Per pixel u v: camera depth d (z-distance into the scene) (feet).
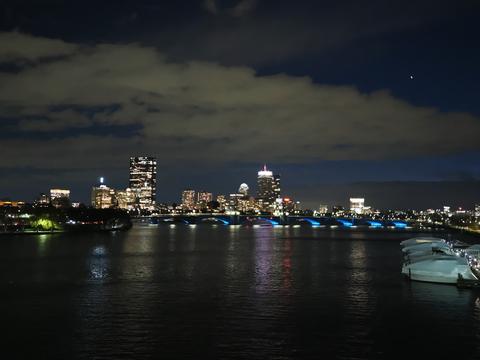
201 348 208.13
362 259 594.65
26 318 256.73
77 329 235.61
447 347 211.61
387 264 531.50
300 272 449.89
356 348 209.56
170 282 380.78
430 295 322.55
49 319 254.68
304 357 198.08
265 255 648.79
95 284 369.09
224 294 326.85
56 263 522.06
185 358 196.34
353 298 313.32
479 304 293.43
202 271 454.40
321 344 214.48
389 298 312.71
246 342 216.33
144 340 218.59
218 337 223.30
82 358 196.13
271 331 233.55
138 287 355.36
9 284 368.89
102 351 204.03
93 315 263.49
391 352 204.95
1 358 196.44
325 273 442.91
